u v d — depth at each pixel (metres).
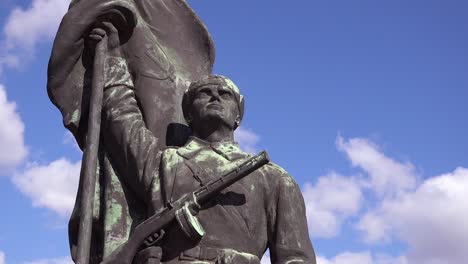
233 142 7.53
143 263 6.71
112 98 7.80
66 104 7.89
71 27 7.84
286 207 7.16
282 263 7.01
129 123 7.64
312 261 7.08
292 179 7.38
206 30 8.57
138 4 8.31
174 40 8.46
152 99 7.95
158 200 7.12
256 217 7.09
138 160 7.40
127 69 8.05
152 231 6.82
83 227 7.05
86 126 7.88
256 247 7.05
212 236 6.88
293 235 7.08
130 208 7.48
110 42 8.04
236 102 7.61
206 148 7.38
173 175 7.16
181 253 6.80
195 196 6.89
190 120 7.64
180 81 8.23
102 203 7.52
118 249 6.84
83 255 6.95
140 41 8.12
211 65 8.59
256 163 6.90
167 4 8.50
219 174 7.14
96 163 7.34
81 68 8.01
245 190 7.12
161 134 7.88
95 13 7.88
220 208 6.98
